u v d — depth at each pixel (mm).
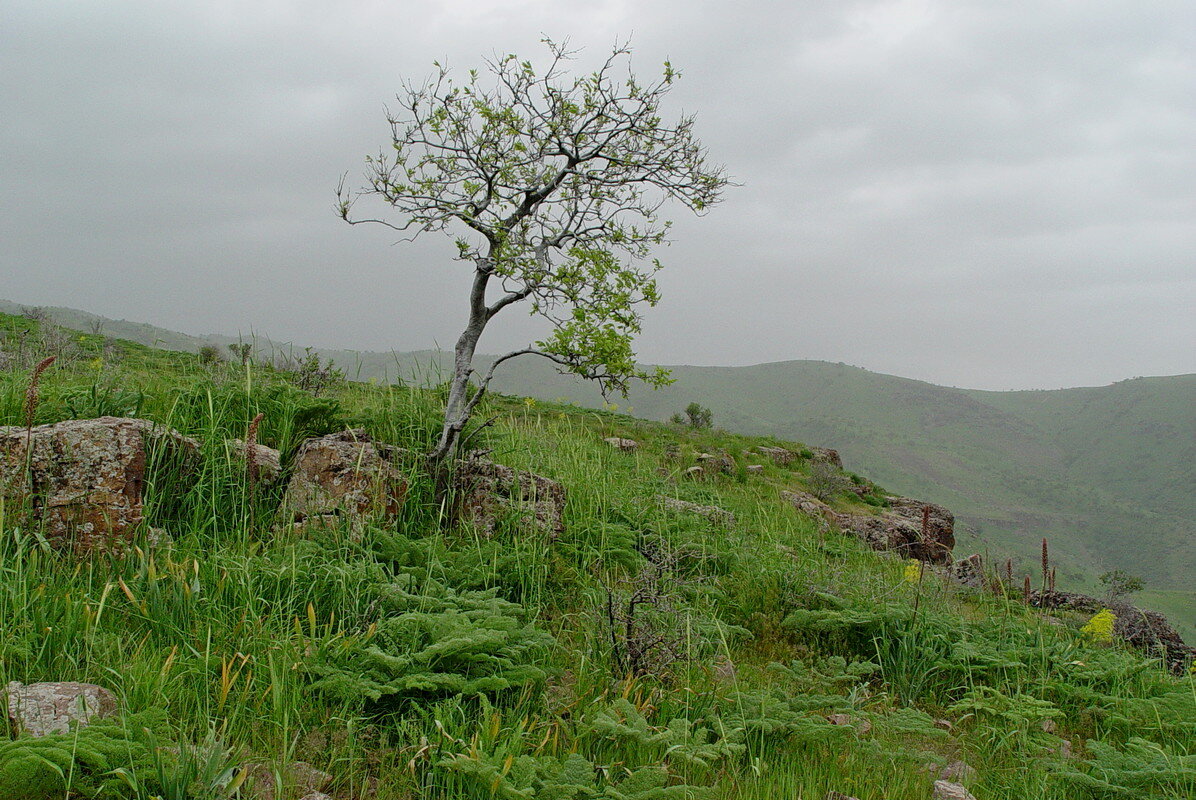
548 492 7527
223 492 5715
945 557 15219
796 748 4418
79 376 8078
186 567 4438
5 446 4879
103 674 3574
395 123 6805
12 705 3090
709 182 7098
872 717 5008
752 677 5504
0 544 4359
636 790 3369
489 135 6852
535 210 7117
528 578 5914
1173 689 6180
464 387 6938
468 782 3312
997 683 5918
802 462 24094
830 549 10922
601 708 4148
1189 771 4184
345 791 3262
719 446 23094
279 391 7547
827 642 6586
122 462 5082
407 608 4727
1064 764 4566
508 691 4195
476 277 6922
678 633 5129
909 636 6285
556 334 6312
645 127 7012
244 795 2932
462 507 6684
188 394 7000
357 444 6227
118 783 2750
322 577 4863
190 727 3371
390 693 3789
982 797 4246
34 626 3791
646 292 6711
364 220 6812
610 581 6590
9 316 14516
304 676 3932
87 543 4840
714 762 4109
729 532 9617
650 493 10242
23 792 2695
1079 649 6980
